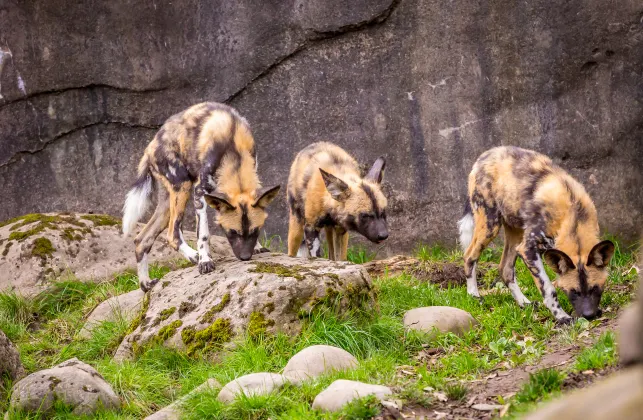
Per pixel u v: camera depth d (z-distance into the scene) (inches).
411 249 1021.2
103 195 1090.7
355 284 683.4
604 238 936.3
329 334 632.4
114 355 695.7
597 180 957.8
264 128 1053.2
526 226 734.5
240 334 641.6
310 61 1035.9
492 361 589.0
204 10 1046.4
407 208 1023.0
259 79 1047.6
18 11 1074.1
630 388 107.5
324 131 1041.5
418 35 1005.2
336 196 823.7
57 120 1087.0
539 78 971.3
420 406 474.3
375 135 1028.5
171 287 719.7
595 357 498.0
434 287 810.8
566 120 965.8
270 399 506.9
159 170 795.4
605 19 938.7
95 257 917.8
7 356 616.1
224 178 751.1
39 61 1077.1
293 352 618.8
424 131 1013.2
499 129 990.4
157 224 811.4
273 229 1056.2
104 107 1079.6
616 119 944.9
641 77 933.8
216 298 674.2
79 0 1064.2
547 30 962.7
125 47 1064.2
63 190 1096.2
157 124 1072.2
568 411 109.3
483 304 771.4
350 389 486.9
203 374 603.2
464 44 992.2
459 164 1004.6
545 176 738.2
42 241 903.7
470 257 802.8
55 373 569.9
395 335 656.4
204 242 733.3
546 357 577.6
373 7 1003.9
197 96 1059.9
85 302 850.8
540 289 718.5
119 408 571.8
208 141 760.3
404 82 1015.0
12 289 863.1
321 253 880.3
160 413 535.5
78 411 551.8
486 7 979.9
